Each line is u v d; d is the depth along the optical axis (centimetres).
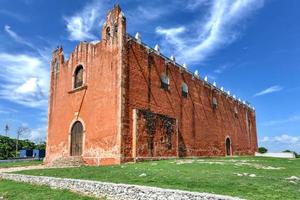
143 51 2622
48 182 1566
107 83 2425
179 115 3036
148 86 2611
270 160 2805
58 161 2428
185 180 1309
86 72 2681
